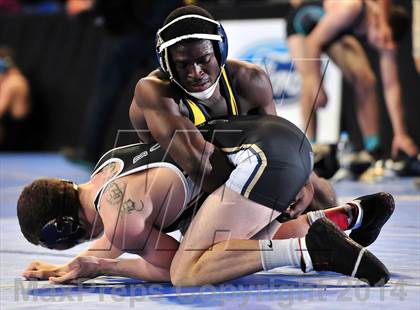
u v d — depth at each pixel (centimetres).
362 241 532
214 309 423
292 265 464
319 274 517
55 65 1867
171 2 1217
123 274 504
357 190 1044
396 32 1191
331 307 421
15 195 1088
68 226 507
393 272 514
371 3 1172
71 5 1499
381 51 1205
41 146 1927
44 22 1881
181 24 473
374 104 1204
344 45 1183
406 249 598
